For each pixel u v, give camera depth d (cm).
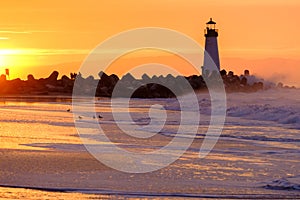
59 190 3631
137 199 3456
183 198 3488
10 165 4462
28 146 5588
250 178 4091
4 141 6012
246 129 8000
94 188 3703
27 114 11112
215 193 3616
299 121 9044
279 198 3488
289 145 6019
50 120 9506
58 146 5641
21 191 3591
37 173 4147
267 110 10606
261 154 5331
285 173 4300
